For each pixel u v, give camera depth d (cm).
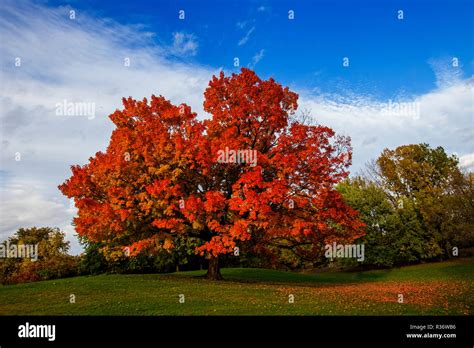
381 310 1559
